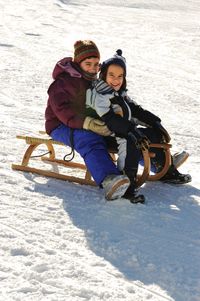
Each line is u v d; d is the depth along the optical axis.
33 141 5.18
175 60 14.31
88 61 4.88
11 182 4.85
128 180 4.43
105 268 3.47
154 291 3.25
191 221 4.37
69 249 3.68
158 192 4.96
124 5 28.25
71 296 3.11
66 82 4.87
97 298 3.12
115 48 15.52
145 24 21.77
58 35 17.00
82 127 4.74
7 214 4.15
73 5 26.03
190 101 9.86
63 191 4.76
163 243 3.92
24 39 15.45
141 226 4.18
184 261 3.66
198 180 5.42
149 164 4.76
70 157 5.75
